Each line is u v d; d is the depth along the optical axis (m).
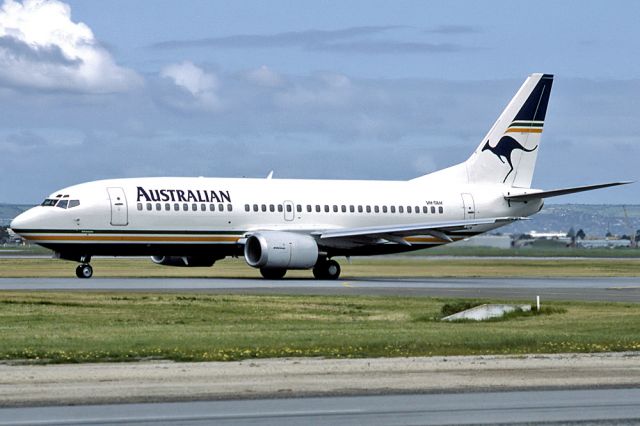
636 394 61.69
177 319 110.56
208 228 198.00
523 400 59.69
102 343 83.25
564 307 128.75
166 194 195.38
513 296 153.38
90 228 189.12
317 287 169.50
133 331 95.38
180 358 74.94
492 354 79.38
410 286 177.50
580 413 56.03
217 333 93.00
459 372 69.50
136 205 192.00
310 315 117.31
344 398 60.03
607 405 58.28
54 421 53.34
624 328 101.62
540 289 173.12
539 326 104.62
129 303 128.88
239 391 61.78
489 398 60.28
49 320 107.88
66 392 61.06
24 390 61.53
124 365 71.56
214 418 54.41
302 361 74.19
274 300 135.25
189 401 58.84
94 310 119.88
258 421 53.78
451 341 86.31
